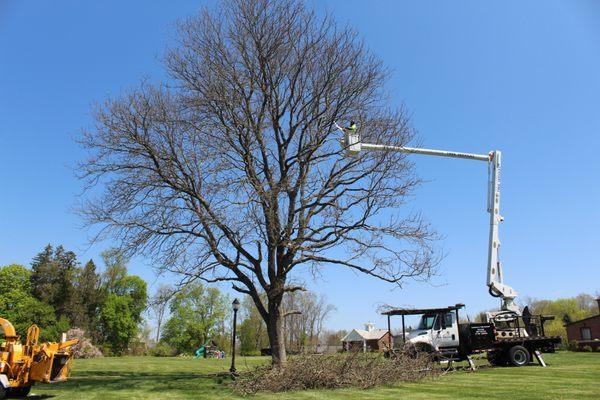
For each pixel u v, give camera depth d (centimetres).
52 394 1295
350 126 1331
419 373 1474
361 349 1504
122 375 1952
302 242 1655
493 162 1767
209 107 1705
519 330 2000
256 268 1709
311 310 4622
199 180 1702
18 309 5297
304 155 1755
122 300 6191
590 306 7119
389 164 1652
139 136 1680
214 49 1753
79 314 5703
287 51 1758
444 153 1488
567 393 1045
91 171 1695
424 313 2059
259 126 1744
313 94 1761
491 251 1788
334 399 1082
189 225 1670
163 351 6100
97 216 1656
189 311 6212
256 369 1511
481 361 2298
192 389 1369
